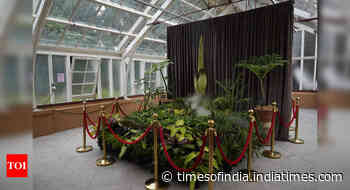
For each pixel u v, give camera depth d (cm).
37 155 349
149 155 299
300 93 812
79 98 607
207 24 552
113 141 332
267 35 445
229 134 303
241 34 489
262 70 401
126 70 726
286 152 348
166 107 459
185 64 611
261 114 401
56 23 459
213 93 543
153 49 801
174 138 275
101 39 592
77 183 257
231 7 732
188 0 629
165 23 682
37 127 453
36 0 390
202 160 255
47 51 498
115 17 547
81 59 578
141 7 562
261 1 679
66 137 453
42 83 507
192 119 345
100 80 655
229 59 512
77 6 454
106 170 293
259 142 337
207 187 243
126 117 381
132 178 269
